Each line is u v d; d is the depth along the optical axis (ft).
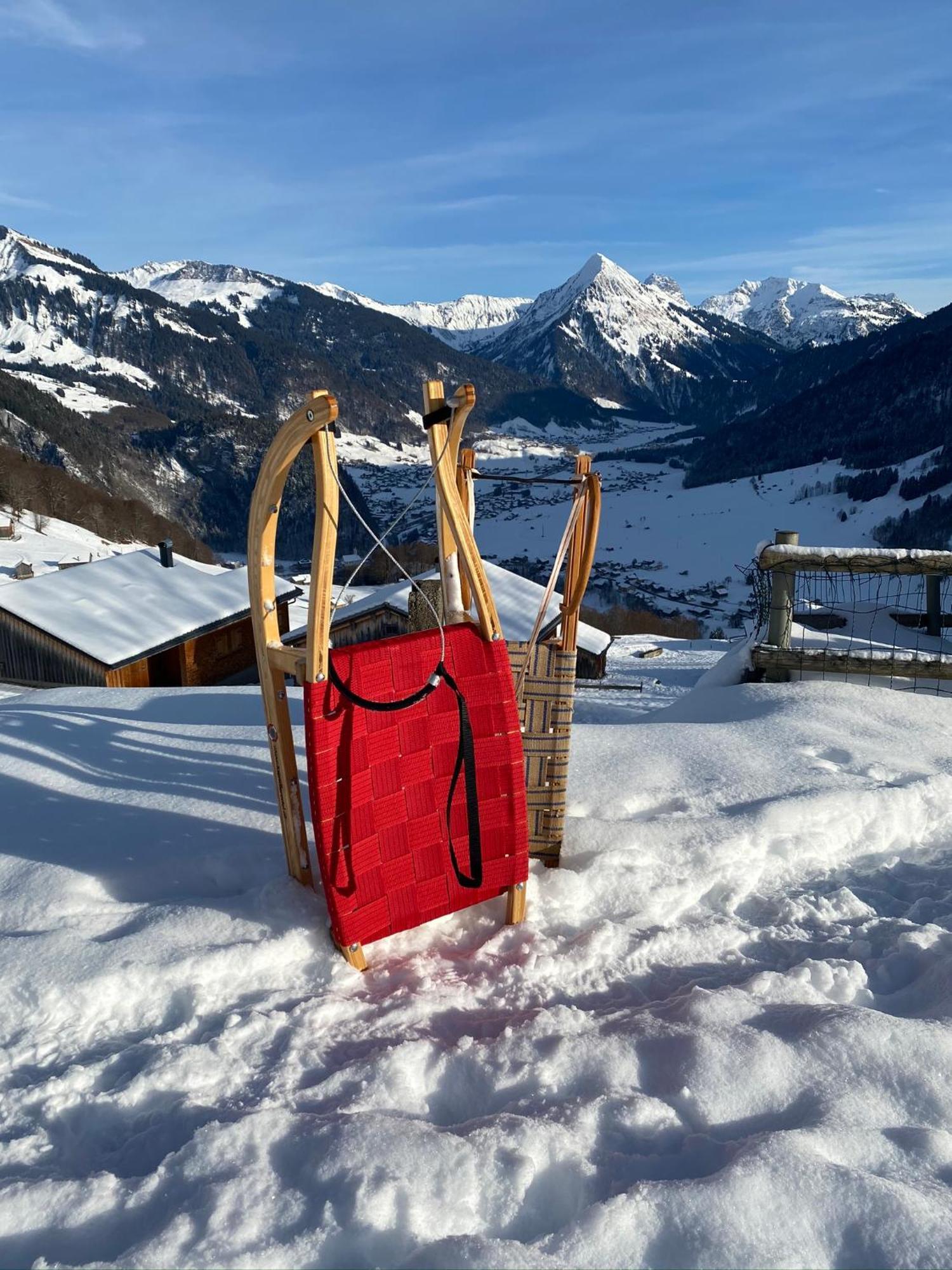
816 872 10.77
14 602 68.23
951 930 9.16
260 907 9.03
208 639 72.02
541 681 10.05
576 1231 5.19
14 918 9.23
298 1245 5.20
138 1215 5.56
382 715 8.18
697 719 18.25
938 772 12.88
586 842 10.76
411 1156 5.72
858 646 19.44
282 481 7.95
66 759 13.39
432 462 8.38
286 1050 7.32
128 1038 7.64
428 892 8.70
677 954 8.85
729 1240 5.10
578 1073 6.86
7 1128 6.51
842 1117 6.15
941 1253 4.95
